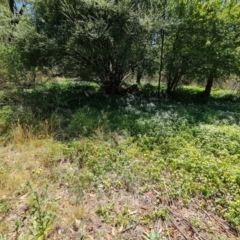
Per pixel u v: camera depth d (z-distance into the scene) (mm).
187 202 2656
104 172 3219
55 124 4734
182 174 3135
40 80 7070
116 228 2275
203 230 2285
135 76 10430
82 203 2609
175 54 8680
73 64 7379
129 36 6340
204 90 10953
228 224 2371
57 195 2742
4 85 6074
